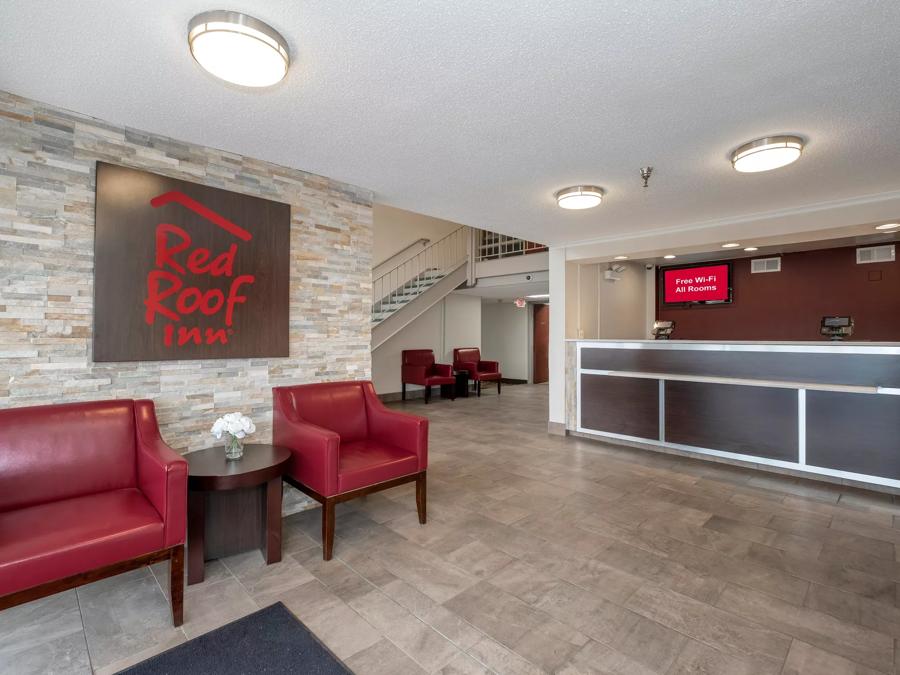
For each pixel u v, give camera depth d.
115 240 2.56
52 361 2.39
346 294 3.65
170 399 2.78
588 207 4.01
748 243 4.76
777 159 2.85
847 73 2.10
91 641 1.92
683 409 4.67
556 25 1.78
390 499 3.55
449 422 6.65
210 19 1.69
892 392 3.55
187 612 2.12
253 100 2.35
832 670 1.76
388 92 2.28
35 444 2.16
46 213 2.38
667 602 2.20
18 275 2.30
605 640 1.93
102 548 1.84
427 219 9.17
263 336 3.14
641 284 7.75
